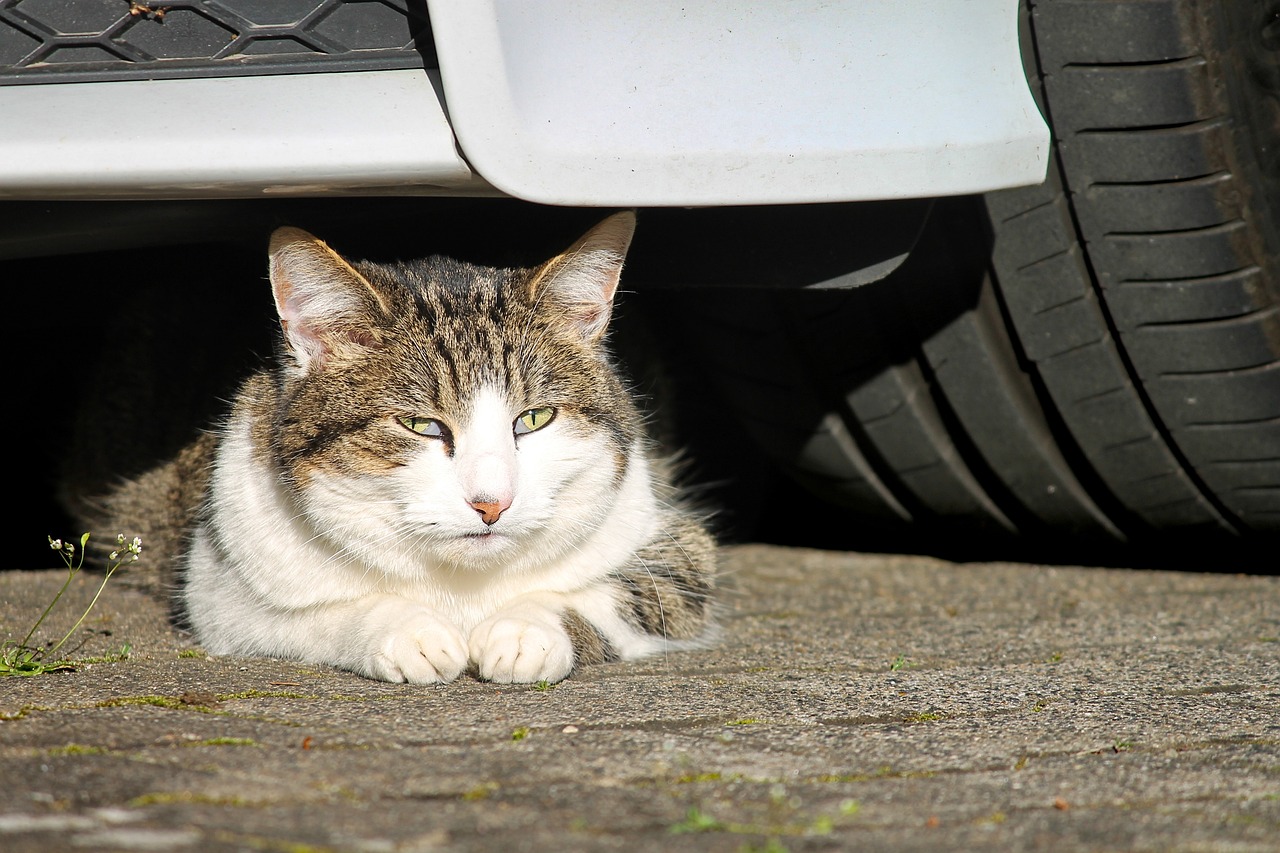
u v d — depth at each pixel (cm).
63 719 288
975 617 477
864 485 537
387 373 382
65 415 584
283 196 353
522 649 353
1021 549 566
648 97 346
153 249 499
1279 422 452
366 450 378
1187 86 402
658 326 539
